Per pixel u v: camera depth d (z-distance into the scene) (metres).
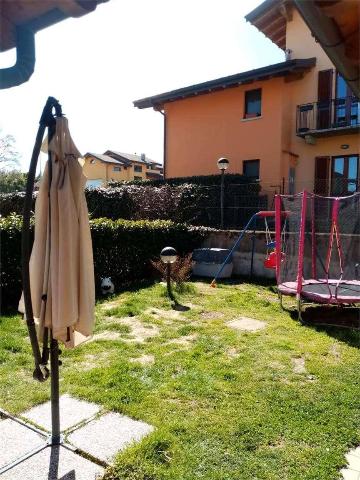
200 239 11.07
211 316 6.32
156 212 12.29
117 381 3.77
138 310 6.42
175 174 18.55
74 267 2.63
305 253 8.50
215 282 9.19
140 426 3.03
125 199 13.04
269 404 3.39
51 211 2.58
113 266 8.55
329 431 2.99
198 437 2.89
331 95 14.77
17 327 5.31
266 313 6.60
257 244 10.04
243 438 2.88
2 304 6.43
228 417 3.17
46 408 3.30
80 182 2.67
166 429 2.96
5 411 3.23
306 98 15.39
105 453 2.69
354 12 1.99
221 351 4.69
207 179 14.45
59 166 2.59
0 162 32.12
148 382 3.79
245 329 5.64
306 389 3.70
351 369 4.20
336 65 2.45
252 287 8.81
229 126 16.67
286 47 15.80
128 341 5.02
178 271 8.69
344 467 2.60
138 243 9.15
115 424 3.06
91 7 2.11
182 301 7.23
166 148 18.80
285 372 4.08
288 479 2.46
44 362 2.80
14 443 2.81
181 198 12.42
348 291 6.54
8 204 14.80
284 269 7.93
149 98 18.16
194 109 17.77
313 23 2.03
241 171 16.41
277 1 14.63
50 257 2.60
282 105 15.16
